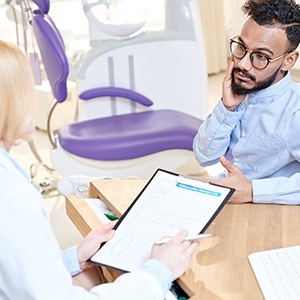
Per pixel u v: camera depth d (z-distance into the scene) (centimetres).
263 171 180
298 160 173
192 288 124
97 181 177
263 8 156
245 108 180
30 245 103
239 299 120
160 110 315
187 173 310
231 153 188
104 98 307
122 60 306
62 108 389
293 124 169
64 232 283
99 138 279
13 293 106
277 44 159
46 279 105
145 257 130
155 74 312
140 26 304
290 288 121
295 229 147
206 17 496
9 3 321
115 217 162
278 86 171
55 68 274
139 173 289
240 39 164
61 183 232
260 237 143
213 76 514
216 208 141
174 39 310
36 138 387
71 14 445
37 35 284
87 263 139
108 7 305
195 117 314
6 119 110
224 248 139
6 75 108
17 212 103
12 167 109
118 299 113
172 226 138
